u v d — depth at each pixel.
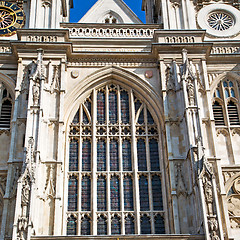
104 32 52.25
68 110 47.19
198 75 48.06
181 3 52.97
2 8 53.69
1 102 48.06
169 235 37.06
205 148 44.16
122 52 49.47
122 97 48.91
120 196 43.94
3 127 46.91
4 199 41.12
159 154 46.03
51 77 47.28
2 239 39.56
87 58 49.50
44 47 48.34
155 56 49.62
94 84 48.91
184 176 42.66
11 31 52.44
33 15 51.66
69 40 50.44
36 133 42.28
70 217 43.03
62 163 44.16
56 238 36.91
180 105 45.78
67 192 44.03
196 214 39.31
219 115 48.19
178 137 44.69
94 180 44.44
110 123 47.50
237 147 46.41
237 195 43.84
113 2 57.12
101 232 42.53
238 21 53.72
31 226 37.31
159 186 44.66
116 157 45.94
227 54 49.84
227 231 40.06
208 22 53.69
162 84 47.25
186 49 49.00
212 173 39.56
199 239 37.22
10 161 42.84
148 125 47.31
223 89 49.16
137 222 42.72
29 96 43.88
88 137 46.72
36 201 40.03
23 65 47.91
